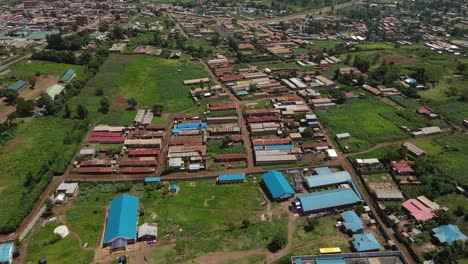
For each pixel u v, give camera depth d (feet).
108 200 339.16
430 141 445.37
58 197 333.62
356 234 293.02
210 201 337.52
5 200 330.34
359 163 388.57
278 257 275.80
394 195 336.49
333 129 469.57
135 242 289.33
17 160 388.16
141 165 388.16
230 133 455.63
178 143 427.33
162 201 337.31
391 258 267.80
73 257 273.75
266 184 351.87
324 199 327.47
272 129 453.99
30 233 297.74
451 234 289.12
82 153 402.93
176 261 272.10
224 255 277.85
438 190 346.13
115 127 458.50
